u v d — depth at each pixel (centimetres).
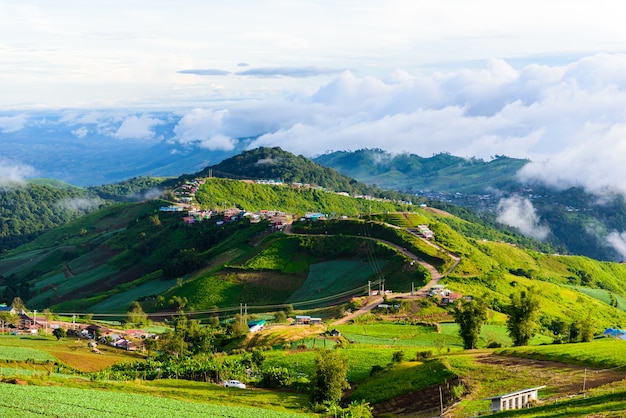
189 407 9719
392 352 14838
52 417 7981
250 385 13375
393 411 10531
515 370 11250
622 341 13225
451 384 10981
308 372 13938
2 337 18988
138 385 12138
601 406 8019
